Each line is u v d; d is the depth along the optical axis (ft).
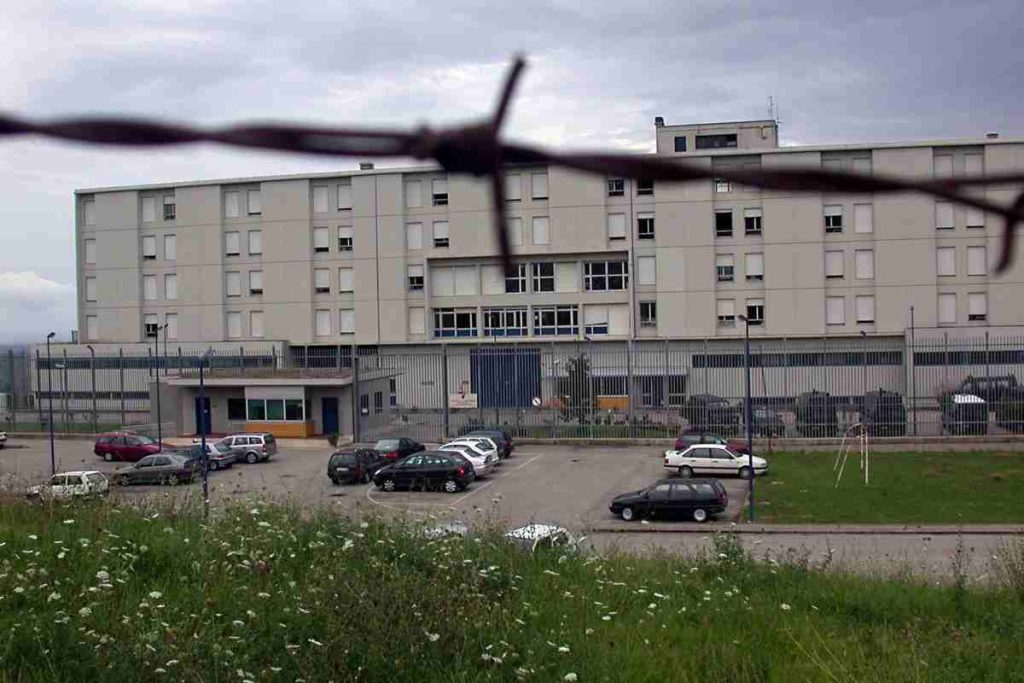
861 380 137.69
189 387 144.36
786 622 30.42
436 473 90.94
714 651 26.96
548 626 28.25
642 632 28.40
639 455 116.06
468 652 24.91
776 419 124.26
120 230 179.83
